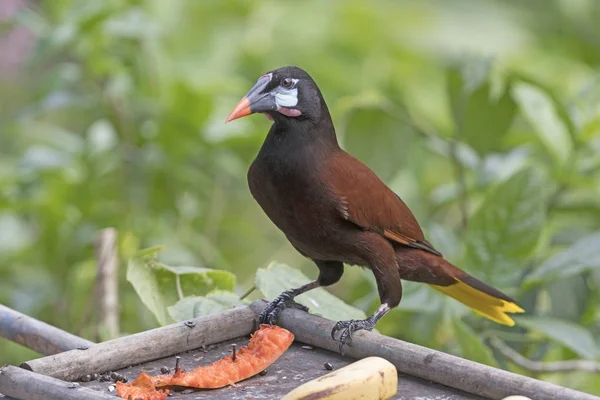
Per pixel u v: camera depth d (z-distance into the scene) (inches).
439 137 446.9
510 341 418.6
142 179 486.3
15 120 496.7
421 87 586.9
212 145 488.7
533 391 252.8
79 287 479.5
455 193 460.8
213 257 482.6
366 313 393.4
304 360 287.4
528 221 367.6
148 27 468.8
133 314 450.9
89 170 485.1
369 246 321.4
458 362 265.9
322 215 315.3
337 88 574.9
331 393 237.8
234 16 577.0
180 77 488.7
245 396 262.5
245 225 530.3
